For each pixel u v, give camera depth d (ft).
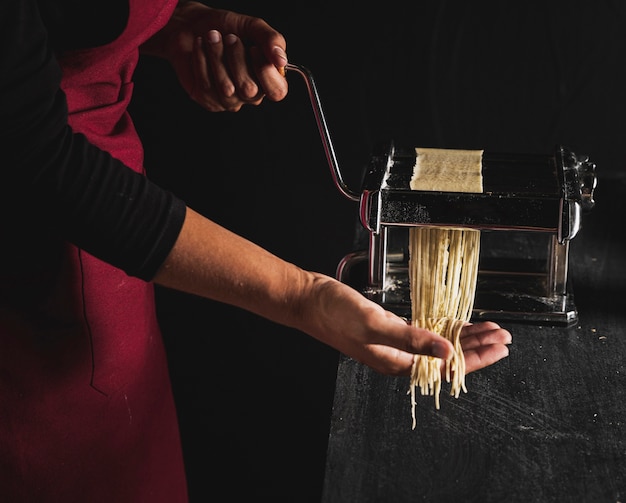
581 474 2.93
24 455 3.99
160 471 4.67
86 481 4.18
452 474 2.92
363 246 4.66
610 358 3.66
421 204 3.75
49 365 3.86
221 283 3.01
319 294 3.01
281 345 7.28
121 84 3.85
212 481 7.16
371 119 6.80
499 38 6.51
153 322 4.51
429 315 3.80
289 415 7.36
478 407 3.29
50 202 2.82
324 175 6.97
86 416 4.06
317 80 6.72
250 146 6.93
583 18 6.39
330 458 2.99
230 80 3.93
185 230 2.94
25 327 3.76
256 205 7.09
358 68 6.67
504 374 3.51
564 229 3.70
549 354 3.67
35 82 2.68
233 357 7.34
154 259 2.91
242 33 4.15
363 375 3.48
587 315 4.01
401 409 3.27
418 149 4.33
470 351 3.30
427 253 3.88
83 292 3.77
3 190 2.93
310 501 7.10
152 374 4.46
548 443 3.08
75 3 3.18
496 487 2.86
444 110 6.74
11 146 2.72
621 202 5.12
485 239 4.73
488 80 6.63
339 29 6.57
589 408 3.30
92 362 3.94
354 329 2.93
